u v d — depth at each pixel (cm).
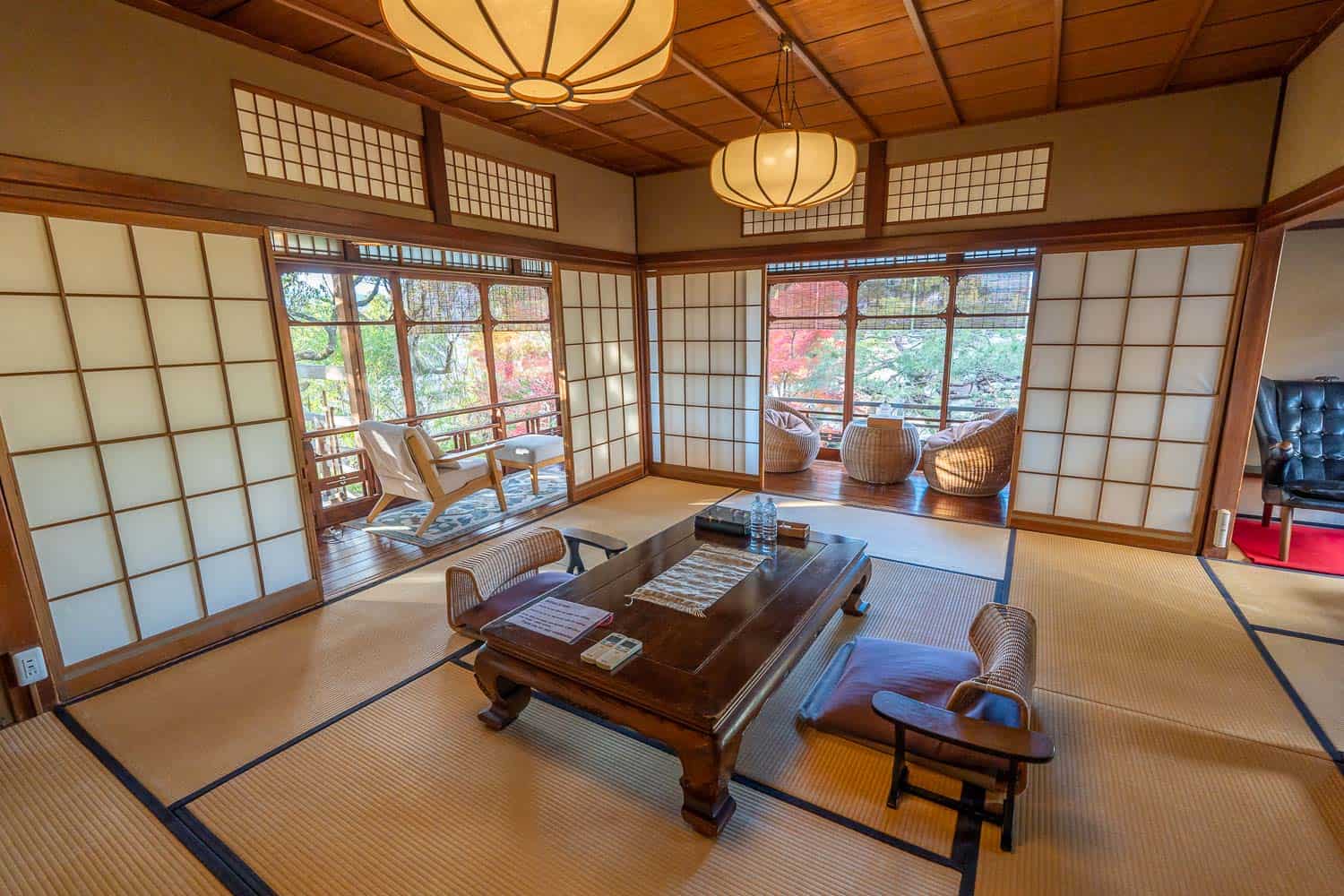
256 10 240
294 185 283
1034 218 368
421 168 340
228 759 199
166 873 158
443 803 180
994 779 173
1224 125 316
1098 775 186
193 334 259
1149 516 369
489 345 600
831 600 231
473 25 128
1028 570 338
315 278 461
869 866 156
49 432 224
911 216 407
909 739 181
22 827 173
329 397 473
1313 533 389
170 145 242
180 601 264
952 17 246
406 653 264
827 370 670
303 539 306
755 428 509
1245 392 333
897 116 365
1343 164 237
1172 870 153
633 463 561
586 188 464
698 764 160
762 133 248
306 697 233
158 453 253
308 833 169
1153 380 356
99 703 230
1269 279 317
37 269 216
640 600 220
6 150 203
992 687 155
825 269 595
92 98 220
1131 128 337
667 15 136
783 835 166
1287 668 241
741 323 496
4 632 215
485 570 259
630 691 168
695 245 499
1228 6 237
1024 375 389
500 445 522
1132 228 344
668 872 156
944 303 564
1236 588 312
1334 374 412
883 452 516
